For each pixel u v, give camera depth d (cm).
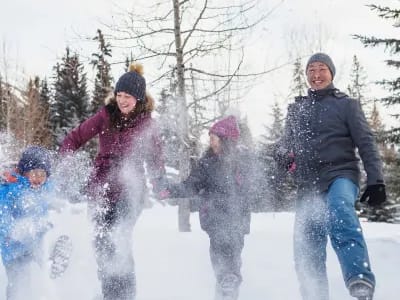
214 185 391
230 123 400
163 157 388
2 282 383
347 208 290
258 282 391
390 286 355
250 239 538
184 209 705
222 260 379
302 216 339
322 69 352
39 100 3039
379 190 300
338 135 330
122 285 342
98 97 3341
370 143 314
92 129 372
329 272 404
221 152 397
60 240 354
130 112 370
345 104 335
